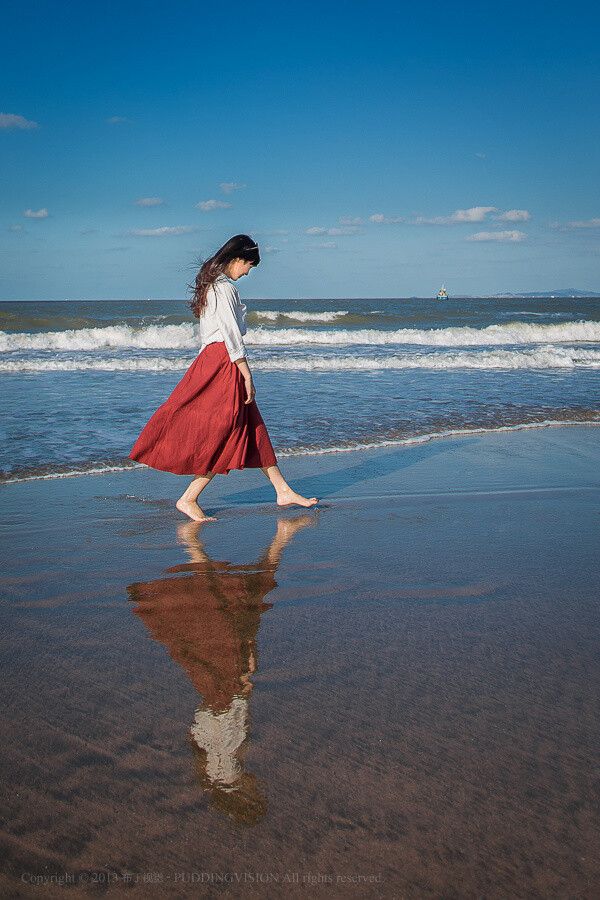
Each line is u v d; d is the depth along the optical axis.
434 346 19.09
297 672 1.99
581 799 1.43
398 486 4.68
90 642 2.20
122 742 1.61
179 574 2.92
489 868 1.24
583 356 14.62
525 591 2.70
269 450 4.00
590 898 1.18
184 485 4.68
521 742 1.63
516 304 68.19
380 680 1.94
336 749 1.59
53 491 4.41
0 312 28.94
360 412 7.52
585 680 1.95
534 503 4.23
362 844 1.29
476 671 2.00
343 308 56.00
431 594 2.67
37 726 1.67
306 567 3.02
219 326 3.62
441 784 1.47
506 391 9.26
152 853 1.26
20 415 7.03
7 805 1.37
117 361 12.06
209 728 1.68
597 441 6.30
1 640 2.21
